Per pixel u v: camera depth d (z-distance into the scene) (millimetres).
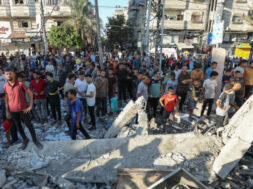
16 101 3725
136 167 3824
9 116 4762
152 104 6605
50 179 3412
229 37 29438
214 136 4535
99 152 4188
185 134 4570
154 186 2984
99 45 10953
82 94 6066
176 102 5793
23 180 3330
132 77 8422
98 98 6891
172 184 3104
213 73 6207
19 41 23578
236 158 3588
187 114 7246
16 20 24938
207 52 26094
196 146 4223
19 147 4301
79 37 25406
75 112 4797
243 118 4012
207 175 3646
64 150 4227
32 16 24922
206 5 28062
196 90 6434
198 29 28922
